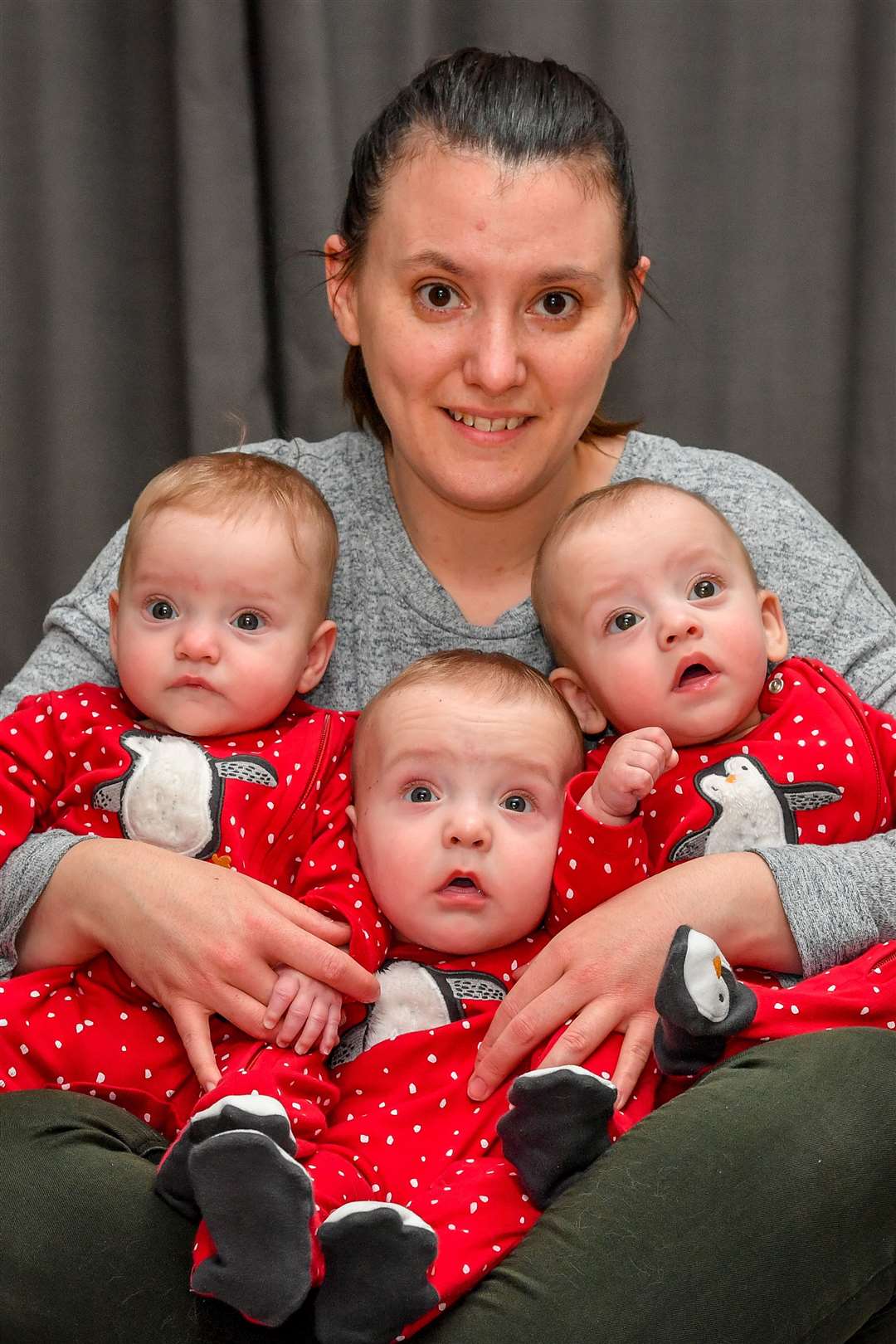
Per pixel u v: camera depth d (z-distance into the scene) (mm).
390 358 1414
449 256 1350
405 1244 981
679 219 2145
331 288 1562
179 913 1255
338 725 1459
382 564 1580
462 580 1598
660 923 1236
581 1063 1221
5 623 2188
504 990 1326
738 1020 1160
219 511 1436
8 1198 1094
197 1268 999
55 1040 1287
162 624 1431
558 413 1418
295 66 1996
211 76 1992
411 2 2078
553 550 1485
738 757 1399
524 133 1342
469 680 1382
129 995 1325
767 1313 1012
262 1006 1244
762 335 2170
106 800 1382
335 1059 1310
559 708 1395
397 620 1568
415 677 1398
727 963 1191
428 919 1318
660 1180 1046
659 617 1413
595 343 1403
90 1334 1044
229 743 1435
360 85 2098
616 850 1276
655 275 2152
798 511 1638
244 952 1240
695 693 1409
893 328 2146
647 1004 1229
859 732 1412
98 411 2145
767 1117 1082
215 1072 1228
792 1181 1048
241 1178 986
